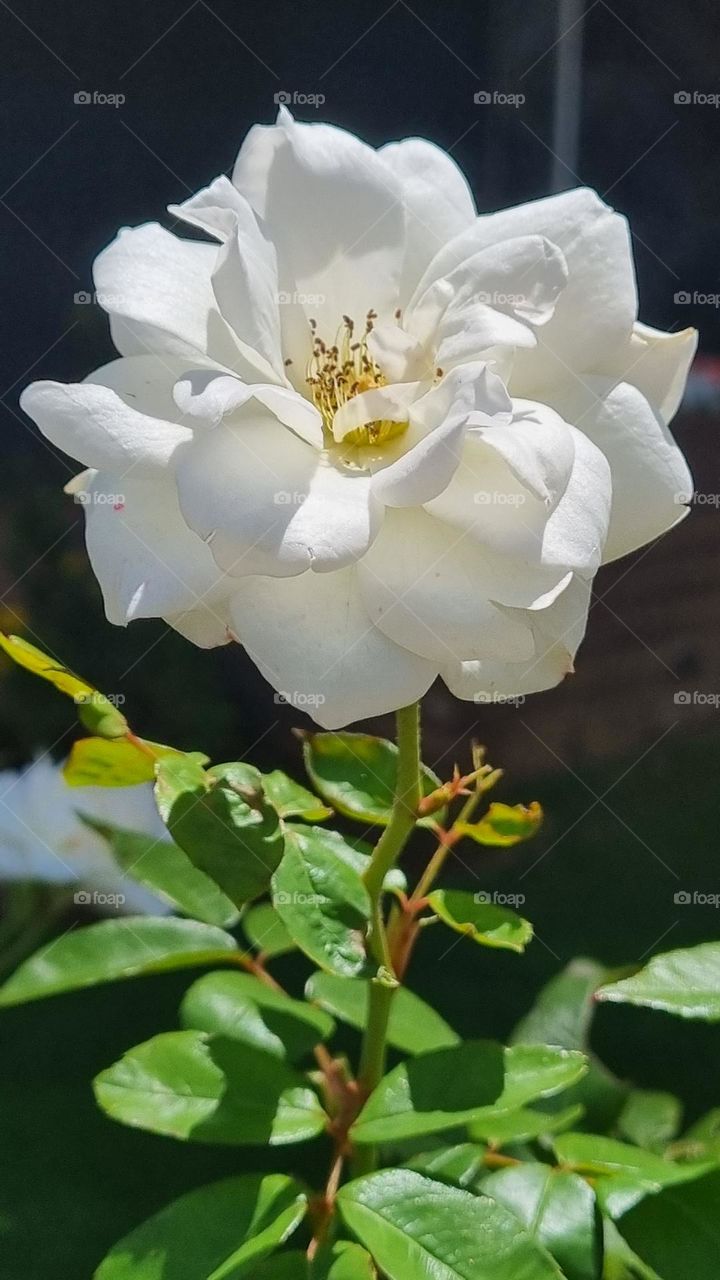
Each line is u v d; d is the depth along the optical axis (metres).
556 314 0.18
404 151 0.20
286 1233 0.17
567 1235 0.19
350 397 0.20
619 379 0.19
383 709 0.16
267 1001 0.22
